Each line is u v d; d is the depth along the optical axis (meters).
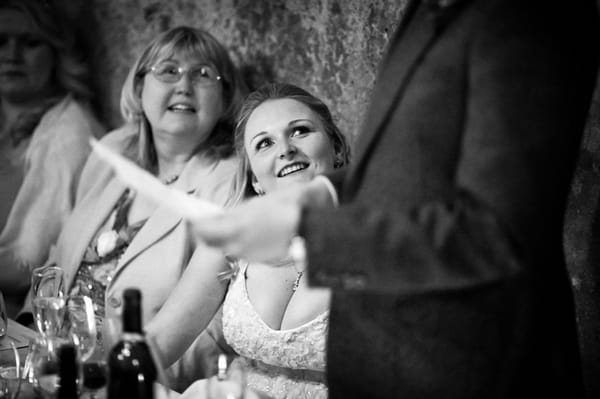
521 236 1.22
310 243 1.28
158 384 1.72
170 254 3.00
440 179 1.34
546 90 1.24
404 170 1.36
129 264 3.06
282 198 1.53
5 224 3.98
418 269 1.24
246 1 3.43
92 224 3.35
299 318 2.23
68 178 3.79
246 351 2.32
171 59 3.18
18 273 3.79
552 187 1.25
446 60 1.33
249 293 2.35
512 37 1.26
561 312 1.46
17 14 3.94
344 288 1.28
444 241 1.22
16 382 1.74
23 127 4.04
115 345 1.54
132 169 1.38
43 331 1.84
